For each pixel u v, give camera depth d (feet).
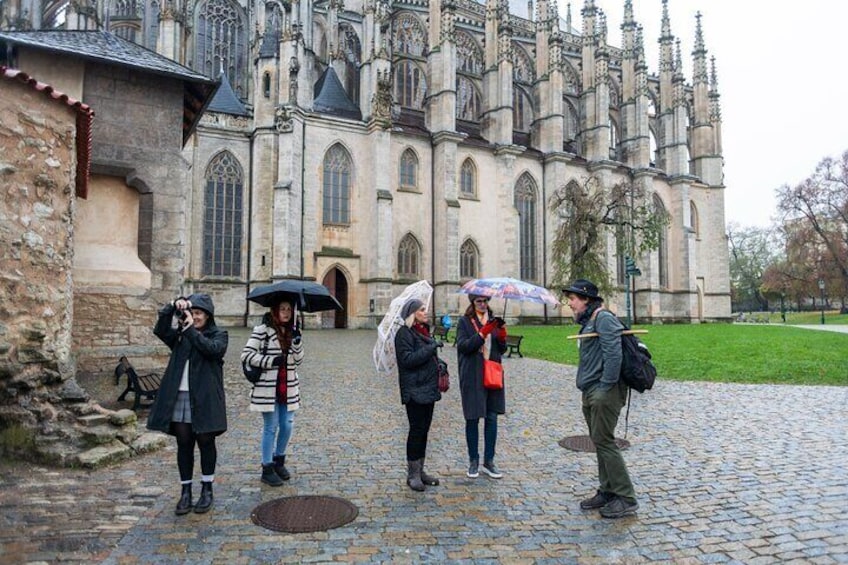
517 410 40.93
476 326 25.80
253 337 23.95
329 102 157.99
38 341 29.76
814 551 17.69
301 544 18.03
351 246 149.38
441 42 164.55
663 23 215.51
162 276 52.21
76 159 38.60
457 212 160.15
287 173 137.18
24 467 25.23
